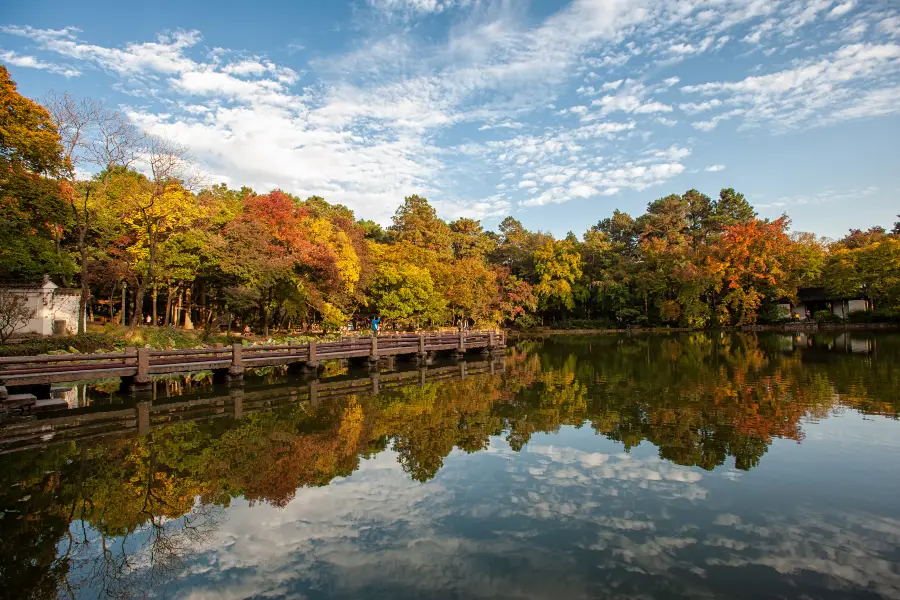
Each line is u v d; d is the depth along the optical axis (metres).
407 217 56.28
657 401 13.78
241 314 34.59
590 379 18.73
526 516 6.49
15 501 7.19
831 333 38.19
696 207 60.78
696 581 4.91
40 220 21.70
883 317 42.81
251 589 4.92
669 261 51.03
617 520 6.32
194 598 4.79
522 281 55.59
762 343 31.98
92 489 7.64
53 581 5.14
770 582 4.88
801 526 6.07
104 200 24.55
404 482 7.83
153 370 15.26
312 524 6.39
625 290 53.94
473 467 8.50
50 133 20.20
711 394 14.52
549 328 58.69
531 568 5.20
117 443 10.09
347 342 21.72
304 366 20.16
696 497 7.00
